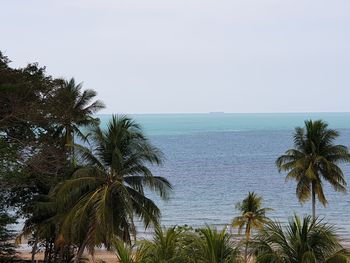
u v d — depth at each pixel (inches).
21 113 1430.9
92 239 1232.2
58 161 1498.5
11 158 1355.8
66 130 1653.5
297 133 2012.8
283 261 554.6
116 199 1275.8
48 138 1542.8
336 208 3380.9
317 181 1967.3
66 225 1277.1
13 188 1526.8
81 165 1432.1
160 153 1366.9
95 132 1332.4
